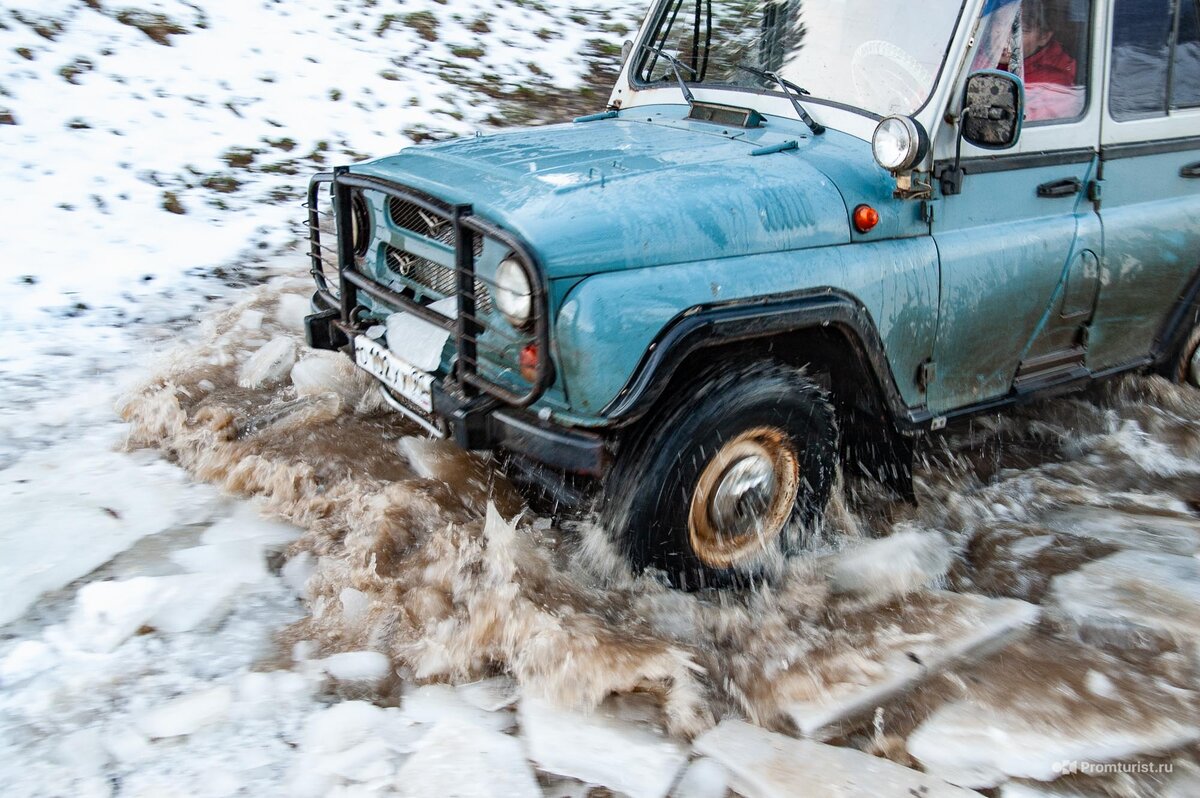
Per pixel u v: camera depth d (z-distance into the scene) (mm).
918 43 3459
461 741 2568
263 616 3057
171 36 9062
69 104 7691
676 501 2984
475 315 2988
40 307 5297
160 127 7703
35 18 8672
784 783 2457
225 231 6480
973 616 3104
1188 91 4172
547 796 2416
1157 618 3039
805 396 3193
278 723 2621
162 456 4016
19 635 2924
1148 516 3762
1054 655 2949
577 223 2801
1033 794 2471
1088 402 4539
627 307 2766
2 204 6332
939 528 3709
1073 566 3383
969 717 2682
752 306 2965
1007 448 4363
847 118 3520
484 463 3766
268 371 4535
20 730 2570
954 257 3445
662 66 4270
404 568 3205
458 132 8469
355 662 2846
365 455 3852
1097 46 3754
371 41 9930
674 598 3090
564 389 2840
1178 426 4422
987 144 3346
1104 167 3881
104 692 2711
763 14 3961
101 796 2363
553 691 2725
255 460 3762
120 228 6328
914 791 2445
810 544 3424
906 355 3420
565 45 10711
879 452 3551
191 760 2482
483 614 2932
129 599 3035
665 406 2965
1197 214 4223
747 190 3088
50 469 3828
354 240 3590
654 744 2611
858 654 2930
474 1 11305
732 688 2842
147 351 4918
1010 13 3467
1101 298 3977
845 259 3180
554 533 3324
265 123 8094
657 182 3051
